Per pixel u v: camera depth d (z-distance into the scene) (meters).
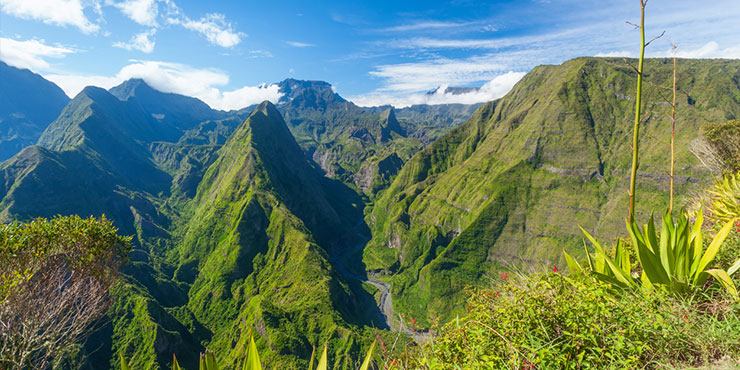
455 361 3.84
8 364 7.61
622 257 5.39
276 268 153.50
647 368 3.46
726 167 14.10
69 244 9.49
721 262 5.41
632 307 3.86
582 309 3.82
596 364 3.35
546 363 3.37
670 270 4.66
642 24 4.21
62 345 8.47
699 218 4.81
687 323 3.47
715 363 3.19
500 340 3.88
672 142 4.62
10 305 7.84
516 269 5.77
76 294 9.07
